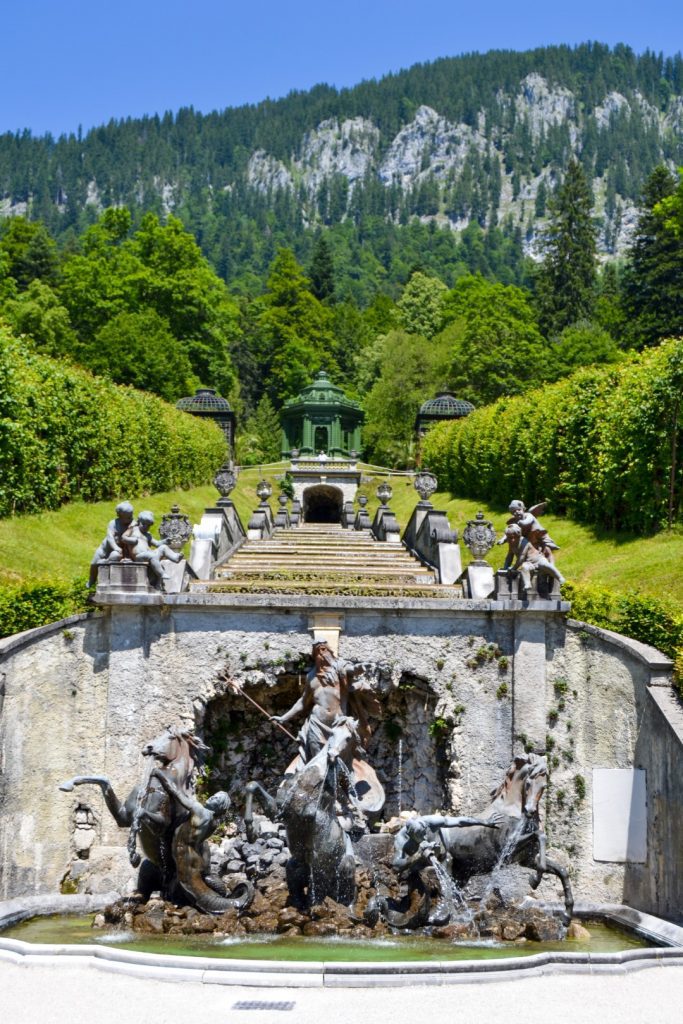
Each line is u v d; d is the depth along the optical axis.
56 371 31.81
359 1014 9.76
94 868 18.09
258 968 11.09
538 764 15.95
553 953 11.95
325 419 64.62
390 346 75.12
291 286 104.88
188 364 66.56
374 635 19.27
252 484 57.25
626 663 18.64
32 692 18.23
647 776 17.95
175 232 71.38
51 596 19.42
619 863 18.23
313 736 16.83
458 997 10.46
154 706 18.80
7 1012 9.71
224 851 18.50
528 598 18.97
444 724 19.23
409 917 14.62
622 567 25.22
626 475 28.53
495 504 39.59
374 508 51.91
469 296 97.38
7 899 17.27
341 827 15.65
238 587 22.28
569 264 91.44
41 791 18.20
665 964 12.15
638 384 28.80
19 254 82.00
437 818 15.32
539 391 38.19
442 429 50.56
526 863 15.71
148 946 13.49
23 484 27.98
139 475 37.81
